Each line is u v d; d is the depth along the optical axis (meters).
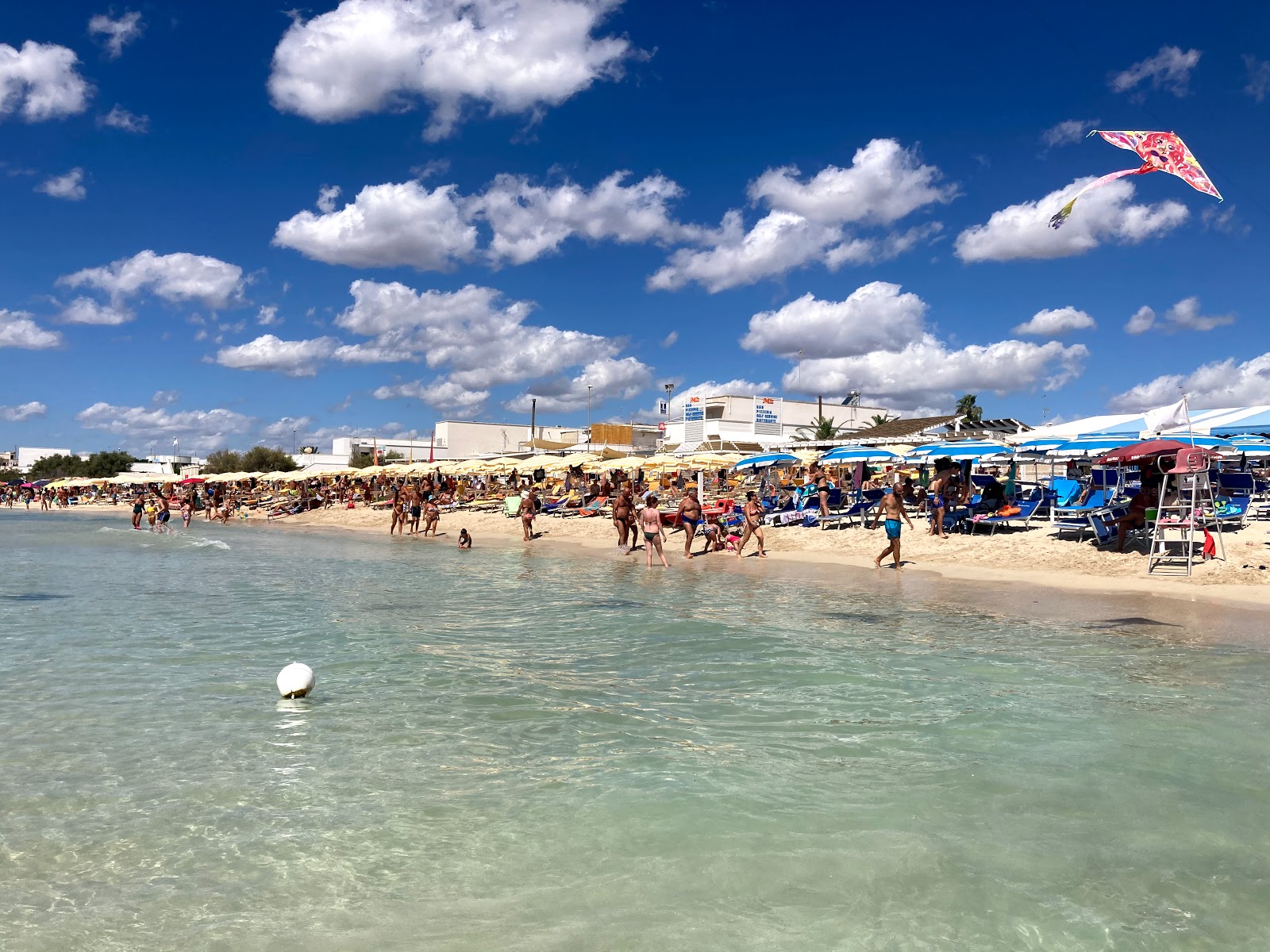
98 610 13.90
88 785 5.69
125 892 4.20
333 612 13.47
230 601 14.95
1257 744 6.20
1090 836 4.70
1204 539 15.61
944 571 17.75
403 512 35.66
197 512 58.81
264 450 102.75
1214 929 3.76
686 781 5.69
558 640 10.85
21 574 20.06
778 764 5.98
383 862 4.52
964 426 42.41
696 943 3.67
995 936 3.70
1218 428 20.61
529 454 63.72
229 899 4.12
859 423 73.50
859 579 16.86
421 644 10.66
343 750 6.41
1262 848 4.54
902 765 5.92
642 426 73.12
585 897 4.10
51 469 122.69
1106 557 16.89
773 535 24.44
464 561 22.81
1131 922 3.82
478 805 5.30
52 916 3.96
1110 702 7.40
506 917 3.92
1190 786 5.41
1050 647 9.86
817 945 3.64
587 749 6.41
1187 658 9.09
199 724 7.14
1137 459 16.80
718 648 10.15
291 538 34.59
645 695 8.02
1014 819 4.94
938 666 8.94
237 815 5.16
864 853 4.54
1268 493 22.48
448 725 7.09
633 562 21.42
